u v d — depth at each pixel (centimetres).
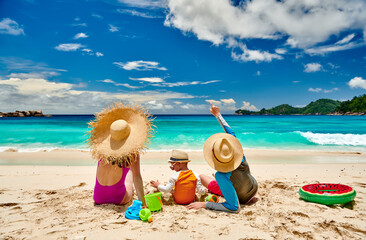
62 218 292
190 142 1439
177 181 365
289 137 1587
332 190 379
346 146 1302
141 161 859
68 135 1738
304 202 350
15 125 2841
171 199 389
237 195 347
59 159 884
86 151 1079
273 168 698
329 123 3503
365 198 379
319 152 1073
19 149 1116
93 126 321
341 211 314
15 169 669
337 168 699
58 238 239
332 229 260
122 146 306
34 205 342
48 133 1858
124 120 326
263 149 1192
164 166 734
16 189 441
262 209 326
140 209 306
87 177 559
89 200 370
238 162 330
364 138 1520
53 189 444
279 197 382
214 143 336
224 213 316
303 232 249
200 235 247
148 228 263
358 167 718
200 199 396
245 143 1405
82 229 259
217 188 405
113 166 322
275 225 270
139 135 311
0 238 238
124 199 347
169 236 244
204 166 758
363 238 239
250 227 268
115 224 274
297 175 593
